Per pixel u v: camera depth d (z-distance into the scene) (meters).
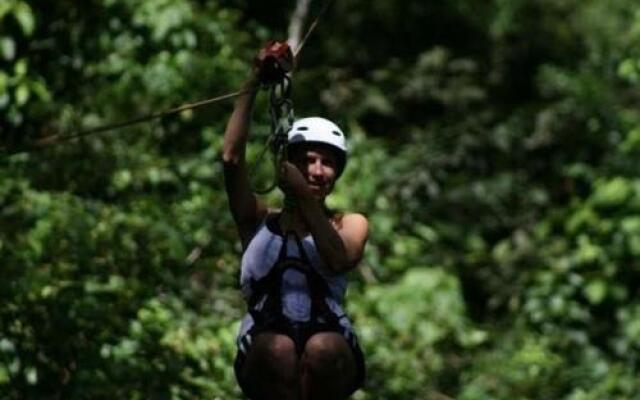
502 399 20.23
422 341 19.81
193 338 17.52
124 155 20.47
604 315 22.91
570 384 21.00
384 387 18.73
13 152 14.62
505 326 22.80
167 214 19.59
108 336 16.89
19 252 17.78
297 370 10.40
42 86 20.17
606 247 22.95
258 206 10.91
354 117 24.67
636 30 25.48
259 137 21.30
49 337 16.70
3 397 16.00
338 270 10.52
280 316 10.49
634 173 24.25
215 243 19.48
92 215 18.98
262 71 10.81
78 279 17.91
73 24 21.75
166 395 16.36
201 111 21.55
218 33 22.17
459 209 24.88
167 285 18.41
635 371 22.12
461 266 23.91
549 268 23.19
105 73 21.59
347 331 10.58
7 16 20.80
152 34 21.62
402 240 21.78
